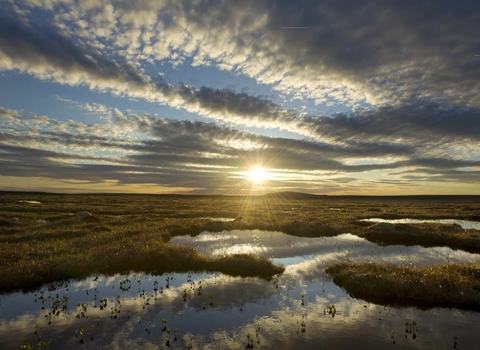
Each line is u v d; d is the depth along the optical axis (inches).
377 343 333.7
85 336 340.2
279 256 765.9
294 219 1461.6
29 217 1371.8
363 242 981.8
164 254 670.5
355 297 475.2
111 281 548.4
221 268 626.5
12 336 338.3
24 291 490.0
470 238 934.4
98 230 1045.2
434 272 546.6
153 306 431.2
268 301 454.6
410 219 1752.0
